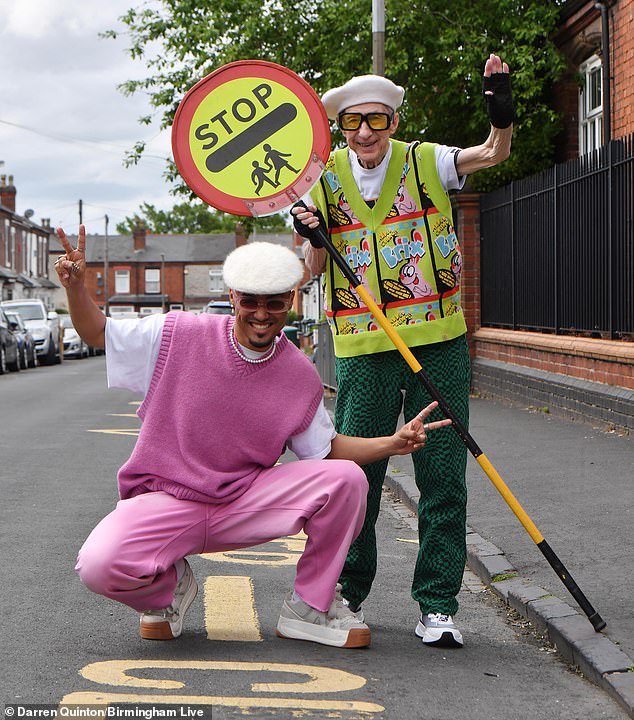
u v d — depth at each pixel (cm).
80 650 404
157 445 396
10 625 442
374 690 362
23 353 3042
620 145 1023
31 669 380
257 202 409
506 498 405
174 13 1723
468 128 1585
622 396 980
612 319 1040
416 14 1530
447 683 373
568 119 1555
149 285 8212
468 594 509
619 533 578
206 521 397
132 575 384
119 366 394
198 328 394
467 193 1570
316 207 417
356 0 1552
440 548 416
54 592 501
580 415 1091
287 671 379
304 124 409
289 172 409
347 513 398
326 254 424
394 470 838
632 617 427
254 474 404
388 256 412
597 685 373
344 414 422
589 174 1107
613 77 1325
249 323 382
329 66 1620
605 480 737
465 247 1573
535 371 1262
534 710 348
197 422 391
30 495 777
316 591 410
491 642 429
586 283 1121
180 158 407
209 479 393
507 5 1520
